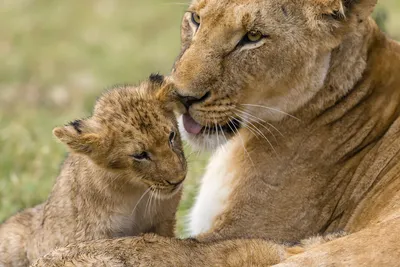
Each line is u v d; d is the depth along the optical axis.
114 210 10.21
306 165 10.40
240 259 9.21
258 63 9.99
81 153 9.80
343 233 9.71
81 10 33.81
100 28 31.95
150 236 9.46
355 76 10.41
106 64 27.80
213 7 10.08
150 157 9.77
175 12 33.19
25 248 11.41
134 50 29.30
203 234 10.40
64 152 16.19
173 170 9.80
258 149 10.51
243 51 9.98
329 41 10.01
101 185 10.10
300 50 9.96
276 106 10.25
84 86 26.02
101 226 10.25
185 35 10.63
